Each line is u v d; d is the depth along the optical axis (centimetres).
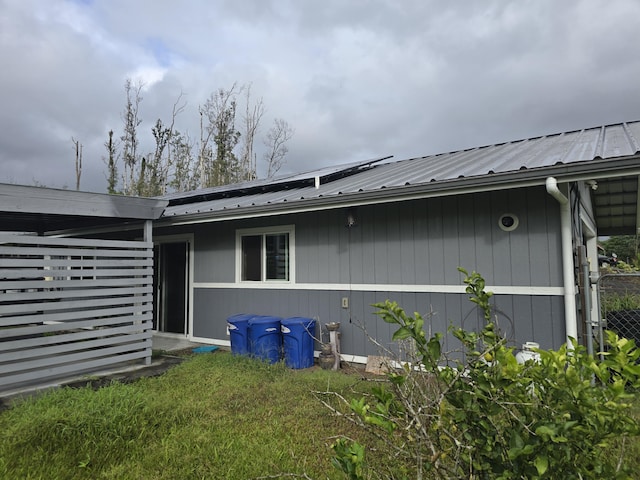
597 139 575
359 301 610
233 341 655
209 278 798
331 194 545
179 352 714
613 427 142
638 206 785
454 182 449
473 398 171
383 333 586
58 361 508
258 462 304
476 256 517
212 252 796
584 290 449
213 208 708
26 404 402
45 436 328
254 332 624
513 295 490
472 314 516
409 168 740
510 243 496
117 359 568
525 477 155
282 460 309
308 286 664
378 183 567
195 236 828
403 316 186
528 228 486
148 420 368
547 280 471
